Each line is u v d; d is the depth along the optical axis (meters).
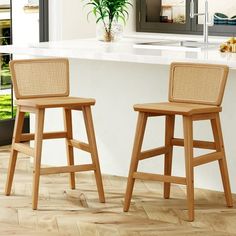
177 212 5.60
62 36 7.94
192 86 5.65
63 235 5.11
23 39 7.90
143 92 6.38
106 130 6.59
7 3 7.72
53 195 6.01
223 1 7.72
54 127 6.84
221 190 6.18
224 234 5.14
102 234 5.13
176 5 7.95
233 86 5.99
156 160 6.46
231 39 6.14
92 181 6.45
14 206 5.72
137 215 5.53
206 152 6.21
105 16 7.24
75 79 6.64
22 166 6.95
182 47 6.42
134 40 7.31
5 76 7.84
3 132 7.85
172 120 5.80
